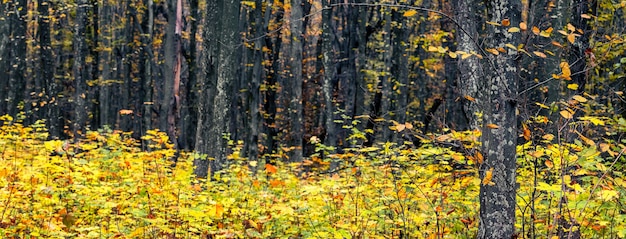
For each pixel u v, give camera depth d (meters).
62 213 6.32
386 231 6.95
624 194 5.33
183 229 7.04
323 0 16.36
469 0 8.60
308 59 27.88
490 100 5.26
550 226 5.87
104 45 23.02
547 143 5.46
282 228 7.36
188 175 9.34
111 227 6.66
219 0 12.42
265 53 24.27
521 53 5.15
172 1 20.55
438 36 11.94
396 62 19.19
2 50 19.50
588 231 5.95
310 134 25.20
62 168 7.34
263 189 9.07
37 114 27.61
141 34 23.89
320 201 7.25
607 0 8.79
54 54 27.77
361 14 18.58
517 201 6.09
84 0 20.55
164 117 20.19
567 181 5.05
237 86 22.16
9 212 6.75
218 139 11.24
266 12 21.62
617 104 9.61
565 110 5.18
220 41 11.33
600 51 7.89
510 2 5.17
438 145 6.75
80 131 20.25
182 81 28.59
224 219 7.29
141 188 7.43
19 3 21.17
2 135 11.18
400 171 7.58
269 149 24.09
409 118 23.12
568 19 8.79
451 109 19.97
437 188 6.70
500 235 5.18
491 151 5.23
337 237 5.95
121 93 29.88
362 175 8.07
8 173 7.28
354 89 18.19
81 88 20.61
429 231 6.50
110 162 9.21
